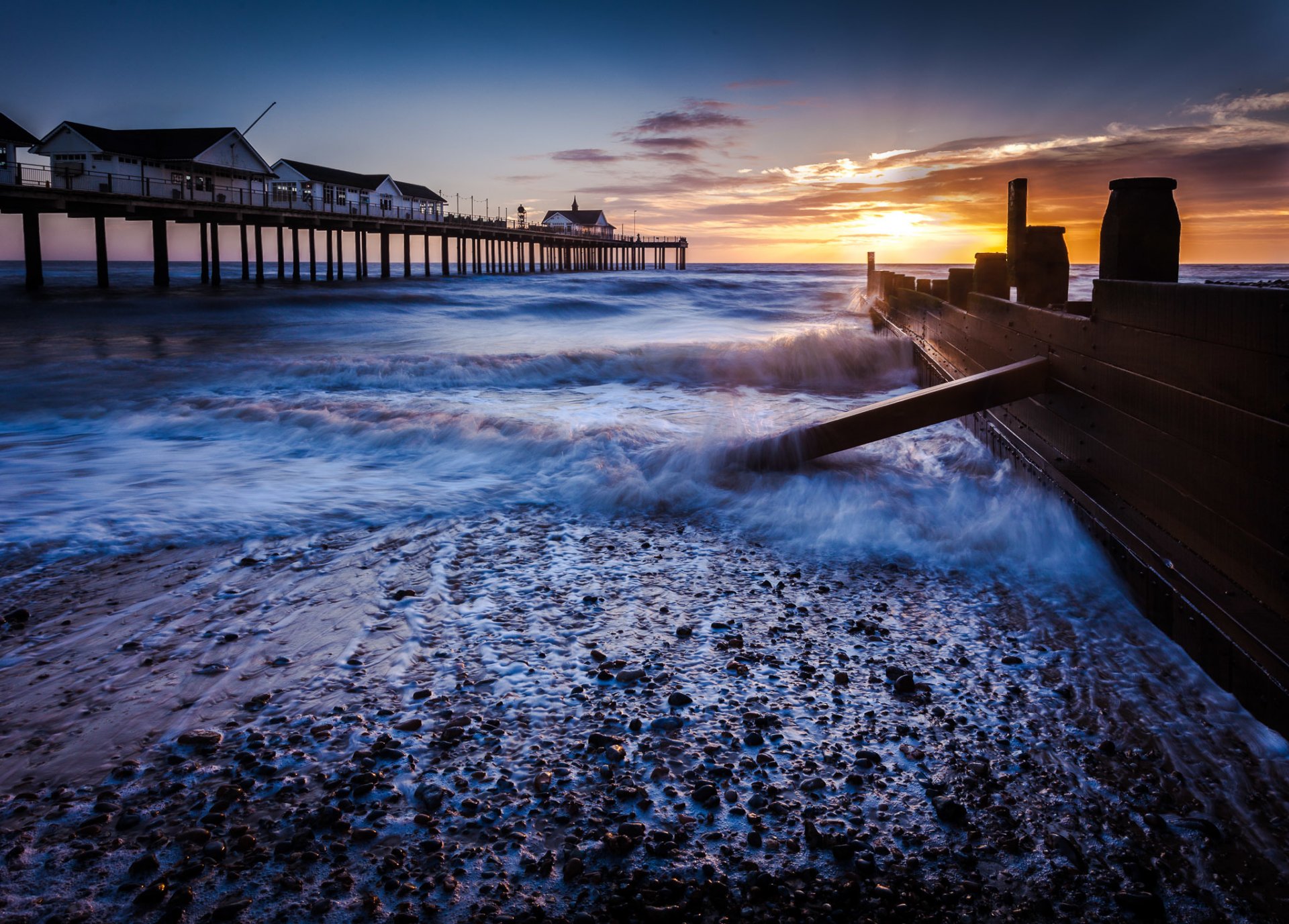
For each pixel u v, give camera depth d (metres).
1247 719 3.22
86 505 6.32
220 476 7.27
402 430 8.55
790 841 2.65
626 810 2.80
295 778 2.97
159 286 42.03
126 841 2.63
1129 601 4.36
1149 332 4.06
